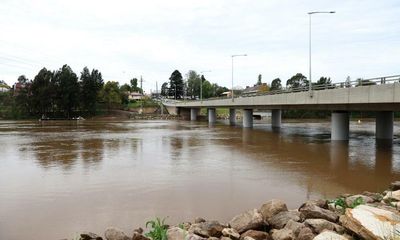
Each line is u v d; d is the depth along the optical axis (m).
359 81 34.84
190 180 22.23
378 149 37.00
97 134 58.31
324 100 40.56
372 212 9.85
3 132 63.25
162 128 75.12
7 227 14.18
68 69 135.75
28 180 22.56
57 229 13.89
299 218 11.73
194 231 11.54
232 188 20.17
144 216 15.32
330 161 29.50
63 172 25.06
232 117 100.06
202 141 46.28
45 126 83.06
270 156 32.50
